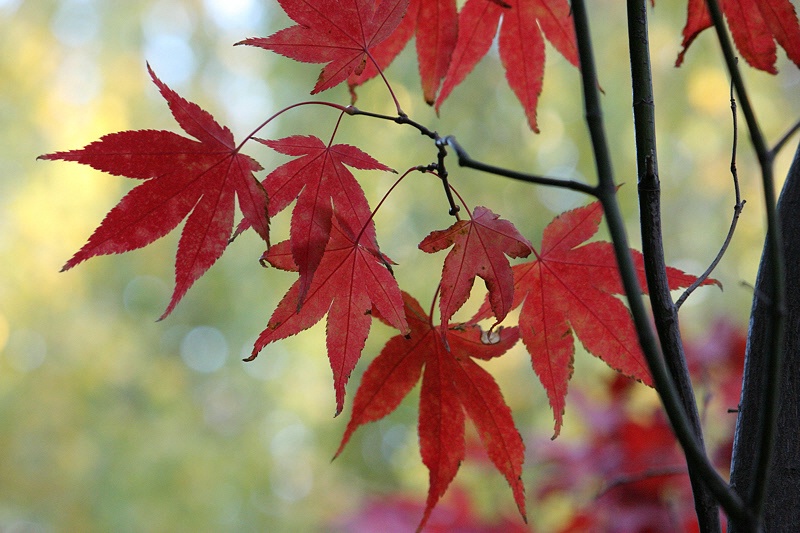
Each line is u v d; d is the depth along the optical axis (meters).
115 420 5.02
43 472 4.82
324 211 0.92
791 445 0.84
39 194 4.99
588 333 1.01
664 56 4.77
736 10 1.08
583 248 1.02
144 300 5.36
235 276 5.15
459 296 0.91
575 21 0.70
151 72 0.90
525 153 4.87
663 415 1.97
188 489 4.90
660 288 0.85
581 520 1.92
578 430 2.49
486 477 2.55
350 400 4.86
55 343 5.00
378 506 2.17
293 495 5.25
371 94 4.65
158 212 0.90
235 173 0.91
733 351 2.04
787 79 4.94
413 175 4.62
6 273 4.95
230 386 5.31
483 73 4.93
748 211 4.86
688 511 1.92
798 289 0.88
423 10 1.11
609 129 4.76
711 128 4.86
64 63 5.30
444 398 1.07
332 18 0.92
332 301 0.95
